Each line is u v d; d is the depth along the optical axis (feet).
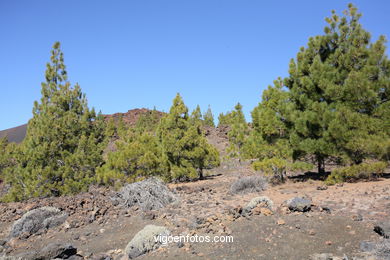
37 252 22.89
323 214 27.45
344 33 47.91
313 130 47.09
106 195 45.98
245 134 106.73
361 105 43.70
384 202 28.84
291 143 49.49
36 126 65.51
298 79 50.67
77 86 69.31
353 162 44.98
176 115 71.41
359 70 45.24
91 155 61.72
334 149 44.65
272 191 42.34
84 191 58.29
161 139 76.54
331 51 49.16
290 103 50.78
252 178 45.37
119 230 31.37
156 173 60.80
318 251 20.30
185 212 35.06
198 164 70.74
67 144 62.39
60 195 57.77
